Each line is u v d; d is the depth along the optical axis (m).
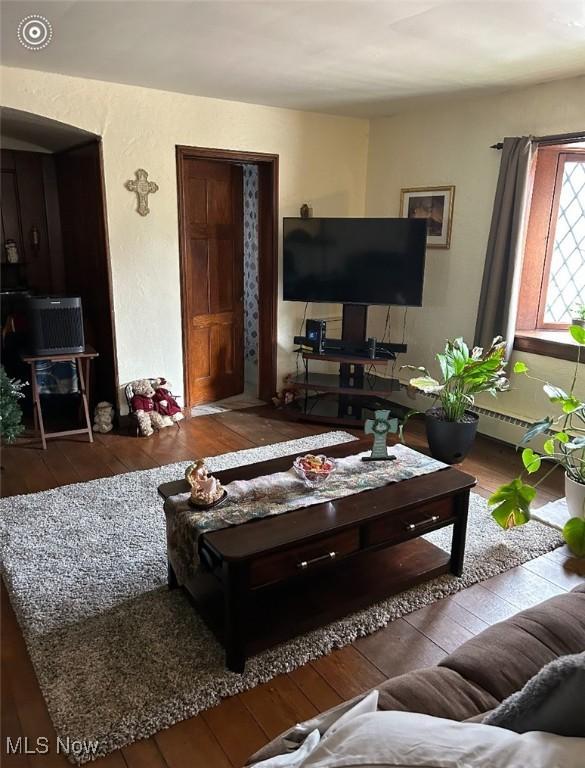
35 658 2.03
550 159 3.88
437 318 4.73
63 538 2.79
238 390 5.39
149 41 2.87
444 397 3.78
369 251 4.38
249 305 5.46
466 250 4.41
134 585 2.45
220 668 2.00
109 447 4.04
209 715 1.84
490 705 1.19
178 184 4.26
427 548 2.69
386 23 2.58
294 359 5.20
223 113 4.32
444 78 3.58
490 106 4.07
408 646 2.16
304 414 4.65
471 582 2.53
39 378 4.36
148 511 3.07
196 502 2.15
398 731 0.89
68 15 2.51
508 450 4.12
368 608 2.33
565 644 1.35
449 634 2.22
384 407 5.06
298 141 4.75
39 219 4.97
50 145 4.65
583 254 3.99
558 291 4.13
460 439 3.75
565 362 3.79
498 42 2.84
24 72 3.49
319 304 5.24
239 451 3.96
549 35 2.73
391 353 4.50
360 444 2.84
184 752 1.71
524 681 1.25
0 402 3.55
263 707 1.87
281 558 1.98
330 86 3.82
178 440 4.19
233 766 1.67
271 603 2.27
